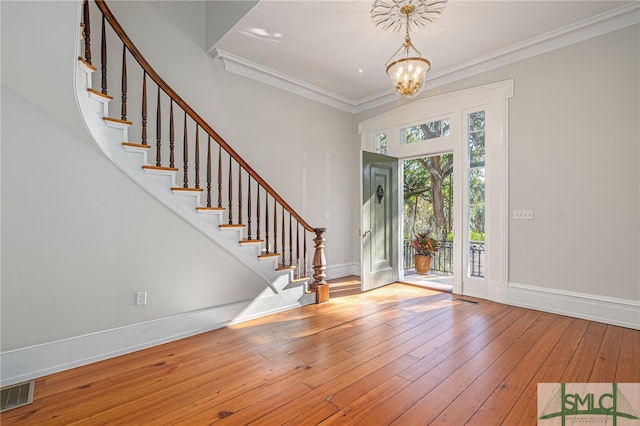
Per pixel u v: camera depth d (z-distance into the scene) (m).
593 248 3.24
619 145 3.09
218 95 3.96
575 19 3.15
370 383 2.11
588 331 2.96
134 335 2.63
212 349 2.64
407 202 8.31
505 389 2.02
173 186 2.83
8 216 2.10
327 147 5.29
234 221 4.08
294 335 2.93
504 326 3.10
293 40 3.58
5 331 2.10
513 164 3.78
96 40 3.08
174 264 2.85
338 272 5.50
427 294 4.34
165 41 3.54
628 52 3.04
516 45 3.62
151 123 3.41
